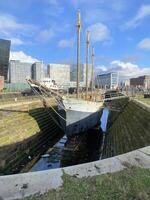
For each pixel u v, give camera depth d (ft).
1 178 21.02
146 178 20.61
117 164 24.25
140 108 81.41
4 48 263.08
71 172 22.41
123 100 169.58
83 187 19.12
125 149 62.18
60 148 82.17
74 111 86.58
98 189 18.83
